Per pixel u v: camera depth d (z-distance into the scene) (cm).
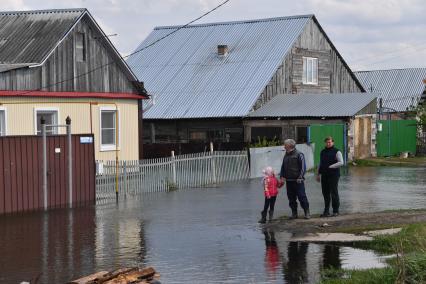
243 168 2994
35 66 2744
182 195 2409
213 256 1368
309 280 1148
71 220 1856
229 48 4444
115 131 3122
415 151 4338
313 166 3394
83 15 2969
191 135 4022
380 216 1783
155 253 1411
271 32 4444
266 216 1830
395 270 1074
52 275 1235
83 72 2973
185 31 4809
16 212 2003
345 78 4734
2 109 2627
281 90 4181
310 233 1592
